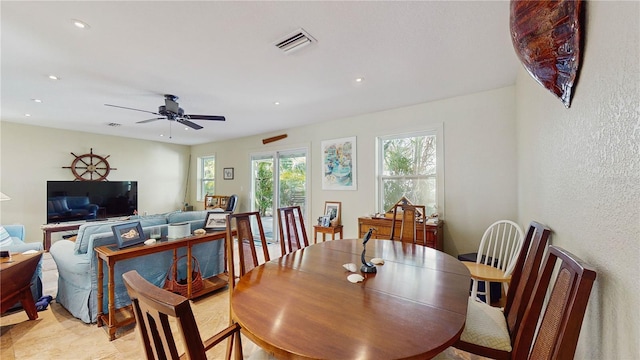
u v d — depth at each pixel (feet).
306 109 13.08
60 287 8.87
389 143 13.67
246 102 11.87
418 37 6.68
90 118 14.66
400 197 13.25
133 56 7.57
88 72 8.59
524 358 3.86
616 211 2.47
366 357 2.75
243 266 5.87
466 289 4.45
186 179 24.34
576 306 2.56
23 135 16.35
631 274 2.21
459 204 11.27
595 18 2.76
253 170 20.15
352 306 3.82
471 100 10.96
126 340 7.07
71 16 5.73
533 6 3.19
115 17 5.79
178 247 8.66
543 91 5.41
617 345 2.46
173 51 7.30
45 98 11.15
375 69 8.55
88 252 8.01
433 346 2.92
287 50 7.29
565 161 4.01
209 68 8.38
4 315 8.29
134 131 18.45
